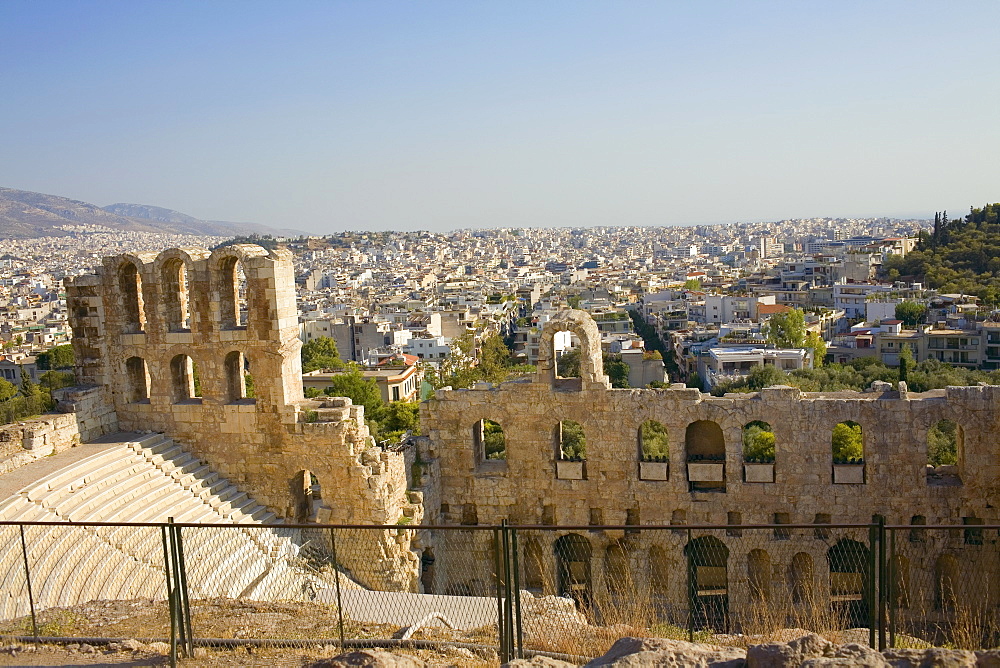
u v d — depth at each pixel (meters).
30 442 45.50
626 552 52.56
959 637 38.69
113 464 46.28
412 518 50.31
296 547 46.44
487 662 25.33
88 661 25.20
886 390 50.16
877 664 17.14
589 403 52.25
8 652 25.81
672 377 192.00
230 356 51.12
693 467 51.44
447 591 54.84
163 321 50.66
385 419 115.69
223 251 48.81
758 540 50.44
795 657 17.62
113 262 51.03
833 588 50.12
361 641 26.69
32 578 34.34
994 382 93.00
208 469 50.59
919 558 48.88
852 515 49.47
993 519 47.78
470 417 54.25
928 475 51.19
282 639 27.45
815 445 49.59
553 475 53.38
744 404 50.28
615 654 19.66
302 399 51.12
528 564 54.62
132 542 40.06
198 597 35.91
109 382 51.97
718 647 20.72
